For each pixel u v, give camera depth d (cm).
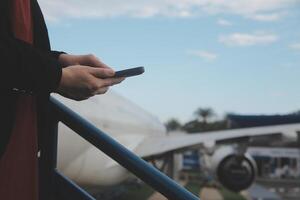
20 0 155
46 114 176
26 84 143
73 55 195
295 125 1617
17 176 155
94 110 1039
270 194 2822
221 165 1582
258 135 1554
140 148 1509
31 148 160
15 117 154
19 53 139
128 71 165
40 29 176
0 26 147
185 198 153
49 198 196
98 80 160
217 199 2481
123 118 1308
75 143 853
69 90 158
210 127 7488
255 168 1580
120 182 1183
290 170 5419
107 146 171
